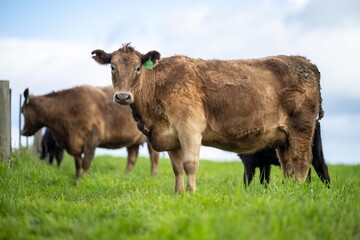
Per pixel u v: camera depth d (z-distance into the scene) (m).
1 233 6.47
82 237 6.04
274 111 10.82
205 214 6.26
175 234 5.63
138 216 6.91
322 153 11.82
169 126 10.42
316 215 6.70
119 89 10.38
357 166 22.09
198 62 10.72
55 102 17.62
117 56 10.62
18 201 8.76
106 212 7.43
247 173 12.59
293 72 11.02
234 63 10.90
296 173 11.15
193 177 10.21
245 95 10.52
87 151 17.58
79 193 11.38
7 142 14.20
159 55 10.45
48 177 13.50
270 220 6.14
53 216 7.30
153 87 10.47
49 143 20.98
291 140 11.08
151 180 14.98
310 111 11.12
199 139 10.28
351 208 7.13
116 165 21.34
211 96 10.39
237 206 7.01
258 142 10.95
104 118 17.94
